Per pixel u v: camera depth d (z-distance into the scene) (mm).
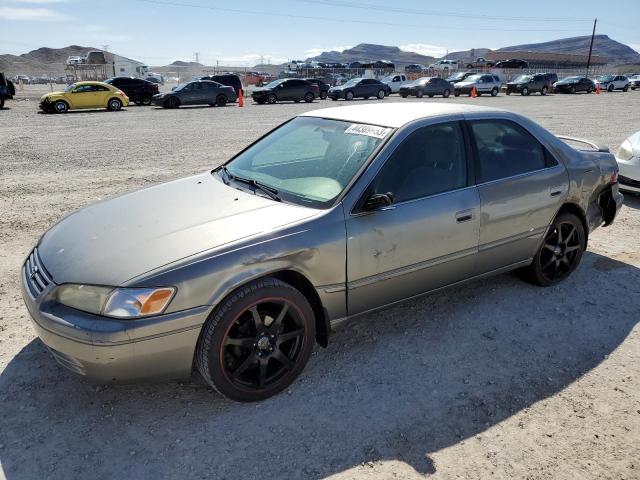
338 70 59594
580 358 3502
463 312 4090
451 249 3596
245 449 2643
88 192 7750
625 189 7395
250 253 2785
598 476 2512
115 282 2588
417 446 2680
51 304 2701
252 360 2924
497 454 2637
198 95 26516
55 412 2881
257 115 21484
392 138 3402
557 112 22609
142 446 2650
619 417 2928
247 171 3785
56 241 3119
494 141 3932
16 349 3461
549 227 4281
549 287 4535
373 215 3199
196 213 3172
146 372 2672
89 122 18500
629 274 4852
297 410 2938
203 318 2688
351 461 2572
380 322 3930
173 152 11609
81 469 2496
